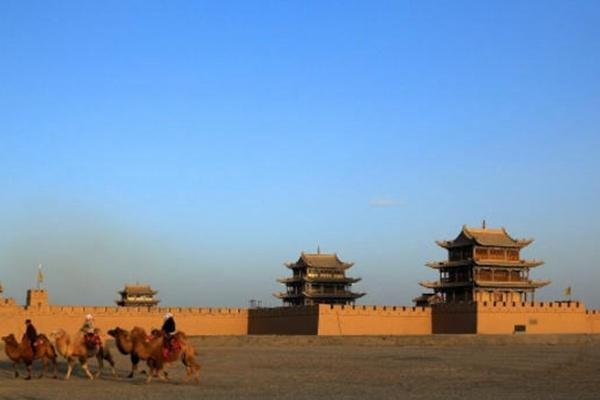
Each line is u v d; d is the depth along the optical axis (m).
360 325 113.56
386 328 115.25
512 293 128.12
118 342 43.19
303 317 114.62
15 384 40.66
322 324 110.69
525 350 76.62
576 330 117.69
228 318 124.06
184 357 41.31
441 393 35.34
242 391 36.66
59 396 34.72
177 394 35.31
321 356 67.31
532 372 48.00
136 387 38.91
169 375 46.53
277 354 70.94
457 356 66.19
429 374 46.88
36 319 109.88
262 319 124.25
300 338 98.06
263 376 45.66
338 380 42.78
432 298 136.38
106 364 56.81
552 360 59.66
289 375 46.34
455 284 128.88
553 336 97.19
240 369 51.56
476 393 35.31
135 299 195.38
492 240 129.12
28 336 43.97
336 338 97.38
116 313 115.12
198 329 121.12
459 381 41.94
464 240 130.00
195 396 34.38
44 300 114.31
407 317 117.00
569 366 52.94
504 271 129.12
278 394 35.16
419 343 94.56
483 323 110.06
